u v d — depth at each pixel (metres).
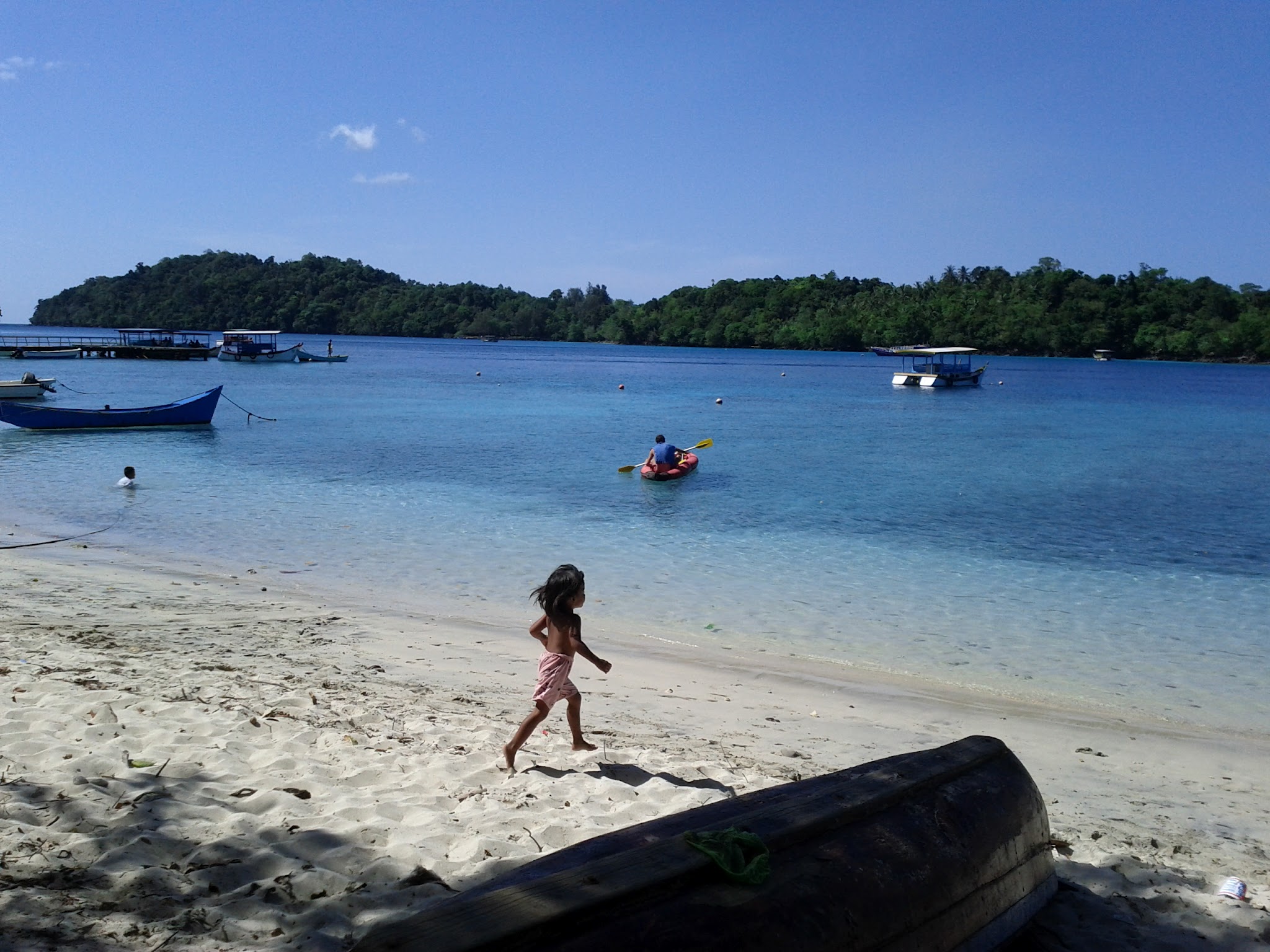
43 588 11.65
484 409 46.72
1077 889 4.45
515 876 3.08
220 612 10.88
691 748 6.91
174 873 3.99
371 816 4.81
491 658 9.52
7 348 80.75
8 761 5.21
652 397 58.09
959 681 9.44
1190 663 10.20
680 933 2.68
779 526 17.81
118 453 27.48
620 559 14.88
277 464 25.59
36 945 3.33
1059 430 39.97
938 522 18.38
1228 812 6.42
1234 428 41.28
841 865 3.22
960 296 169.25
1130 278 166.12
